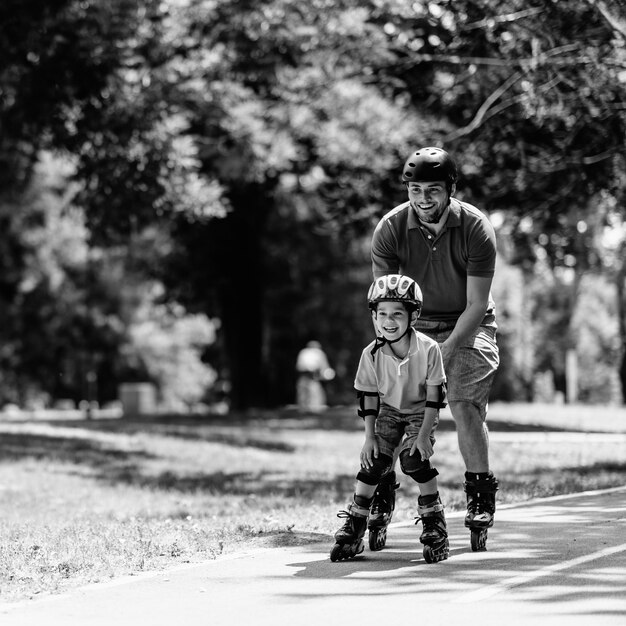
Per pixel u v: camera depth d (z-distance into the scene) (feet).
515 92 161.99
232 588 58.75
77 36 181.57
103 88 185.37
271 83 197.88
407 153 183.83
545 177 170.91
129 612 53.72
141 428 240.32
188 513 108.27
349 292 393.09
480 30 157.17
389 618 50.98
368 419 65.31
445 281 69.56
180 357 556.51
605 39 139.64
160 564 65.98
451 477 140.36
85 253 433.48
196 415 293.23
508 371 467.52
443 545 64.13
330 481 144.15
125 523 93.20
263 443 203.92
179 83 192.75
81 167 196.34
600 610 51.24
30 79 184.96
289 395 421.59
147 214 202.90
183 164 191.11
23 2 177.06
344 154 193.16
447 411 271.28
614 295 510.17
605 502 89.56
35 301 457.68
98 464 174.70
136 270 335.67
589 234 226.38
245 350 319.47
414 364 63.87
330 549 70.18
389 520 69.05
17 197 337.31
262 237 336.90
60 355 501.15
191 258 317.83
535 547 67.56
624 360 456.86
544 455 161.79
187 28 188.24
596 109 147.64
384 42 173.68
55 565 65.57
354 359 431.84
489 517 66.85
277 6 180.24
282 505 110.11
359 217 193.67
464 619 50.34
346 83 191.72
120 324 492.95
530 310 554.87
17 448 191.62
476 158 172.86
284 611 53.16
